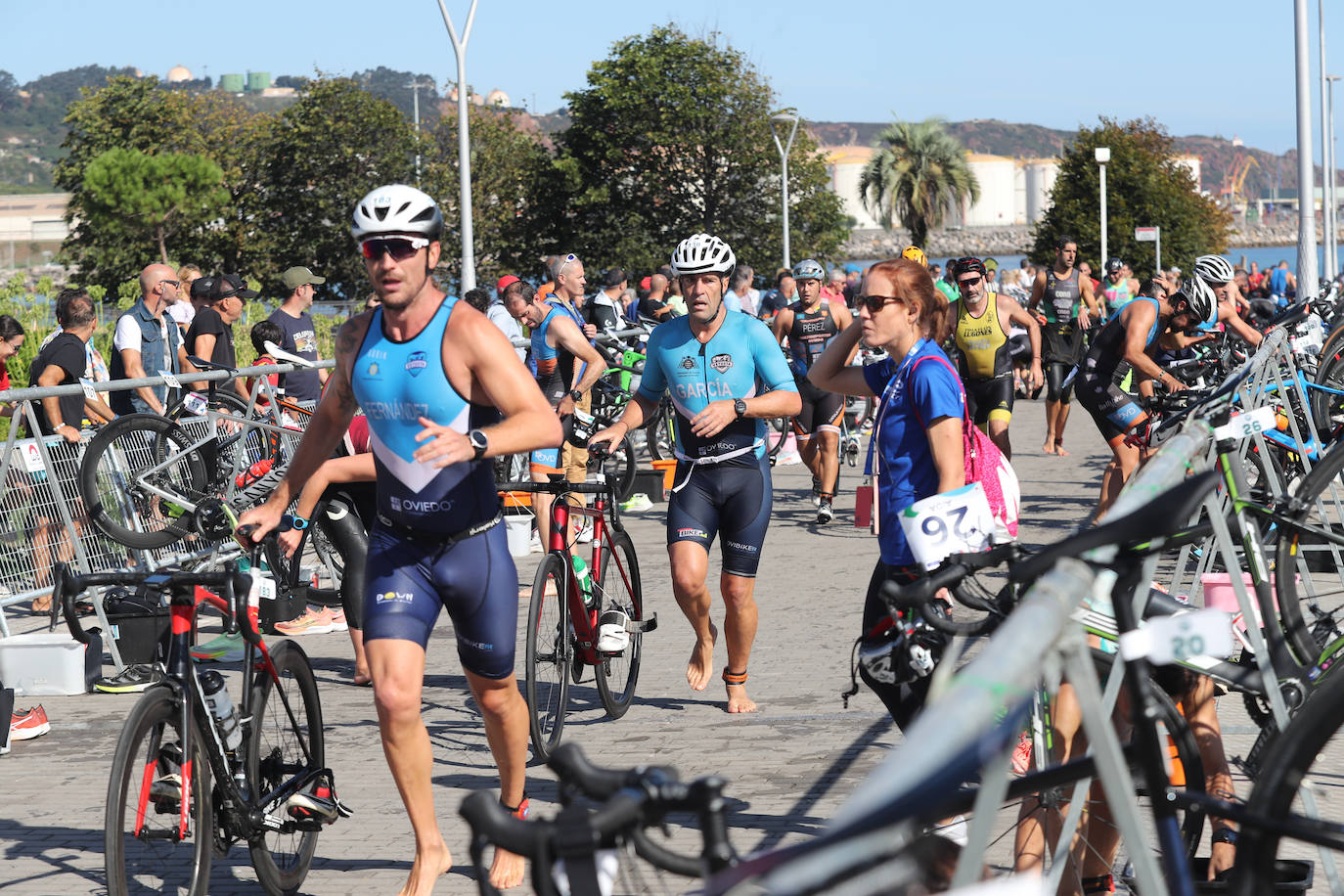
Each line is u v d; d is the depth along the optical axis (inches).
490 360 207.6
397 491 215.0
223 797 217.0
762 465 327.9
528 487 318.0
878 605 224.8
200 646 390.9
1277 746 135.8
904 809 72.2
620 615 327.9
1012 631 88.3
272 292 3312.0
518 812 238.1
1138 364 485.7
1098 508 507.2
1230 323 605.0
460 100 1231.5
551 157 3373.5
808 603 466.3
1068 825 162.2
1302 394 448.1
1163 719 171.5
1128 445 493.7
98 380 540.7
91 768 313.1
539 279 3324.3
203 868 212.5
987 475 215.8
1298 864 173.6
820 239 3336.6
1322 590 319.6
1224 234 2876.5
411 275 207.5
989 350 552.1
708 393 320.2
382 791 285.0
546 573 306.8
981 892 88.1
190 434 446.0
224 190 3213.6
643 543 604.7
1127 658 125.5
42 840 261.3
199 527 232.5
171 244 3422.7
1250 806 134.7
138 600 398.0
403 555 216.5
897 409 218.8
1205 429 166.2
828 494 636.1
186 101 3885.3
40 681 387.9
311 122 3297.2
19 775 308.3
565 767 103.7
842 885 79.0
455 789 284.5
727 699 350.3
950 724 76.4
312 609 466.3
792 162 3230.8
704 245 316.5
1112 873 187.5
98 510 416.5
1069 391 637.9
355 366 213.8
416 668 212.4
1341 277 1849.2
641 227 3176.7
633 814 94.7
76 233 3661.4
